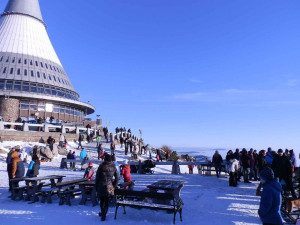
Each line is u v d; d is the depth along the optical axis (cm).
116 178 676
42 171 1764
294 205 659
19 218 679
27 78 5375
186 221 669
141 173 1828
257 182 1432
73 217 690
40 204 852
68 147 2902
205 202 886
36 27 6831
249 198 963
